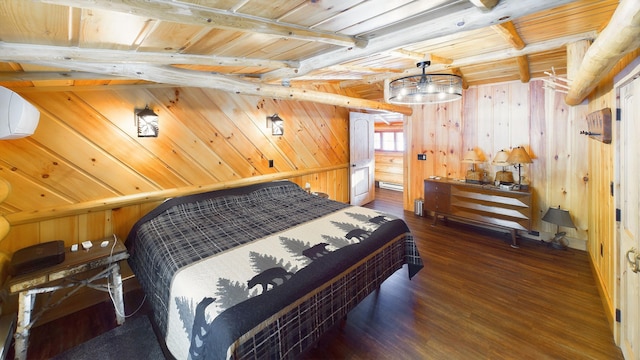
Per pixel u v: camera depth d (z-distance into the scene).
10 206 2.20
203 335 1.45
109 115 2.63
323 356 1.97
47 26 1.11
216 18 1.15
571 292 2.68
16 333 1.85
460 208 4.31
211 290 1.65
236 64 2.00
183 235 2.42
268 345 1.52
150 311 2.52
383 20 1.45
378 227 2.61
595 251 3.03
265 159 3.97
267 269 1.88
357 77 4.22
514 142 4.07
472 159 4.23
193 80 2.25
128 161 2.76
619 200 2.00
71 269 2.05
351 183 5.54
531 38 2.59
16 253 2.04
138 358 1.99
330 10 1.26
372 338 2.14
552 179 3.80
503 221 3.87
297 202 3.45
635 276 1.72
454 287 2.81
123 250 2.33
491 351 1.99
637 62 1.60
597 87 2.81
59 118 2.38
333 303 1.94
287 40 1.66
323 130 4.90
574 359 1.90
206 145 3.32
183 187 3.16
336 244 2.27
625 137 1.93
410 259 2.75
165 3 1.01
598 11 2.02
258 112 3.83
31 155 2.27
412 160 5.32
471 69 3.85
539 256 3.46
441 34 1.46
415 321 2.32
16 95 1.55
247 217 2.90
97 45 1.41
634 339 1.73
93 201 2.58
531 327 2.22
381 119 7.40
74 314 2.48
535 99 3.86
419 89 2.56
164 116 2.97
